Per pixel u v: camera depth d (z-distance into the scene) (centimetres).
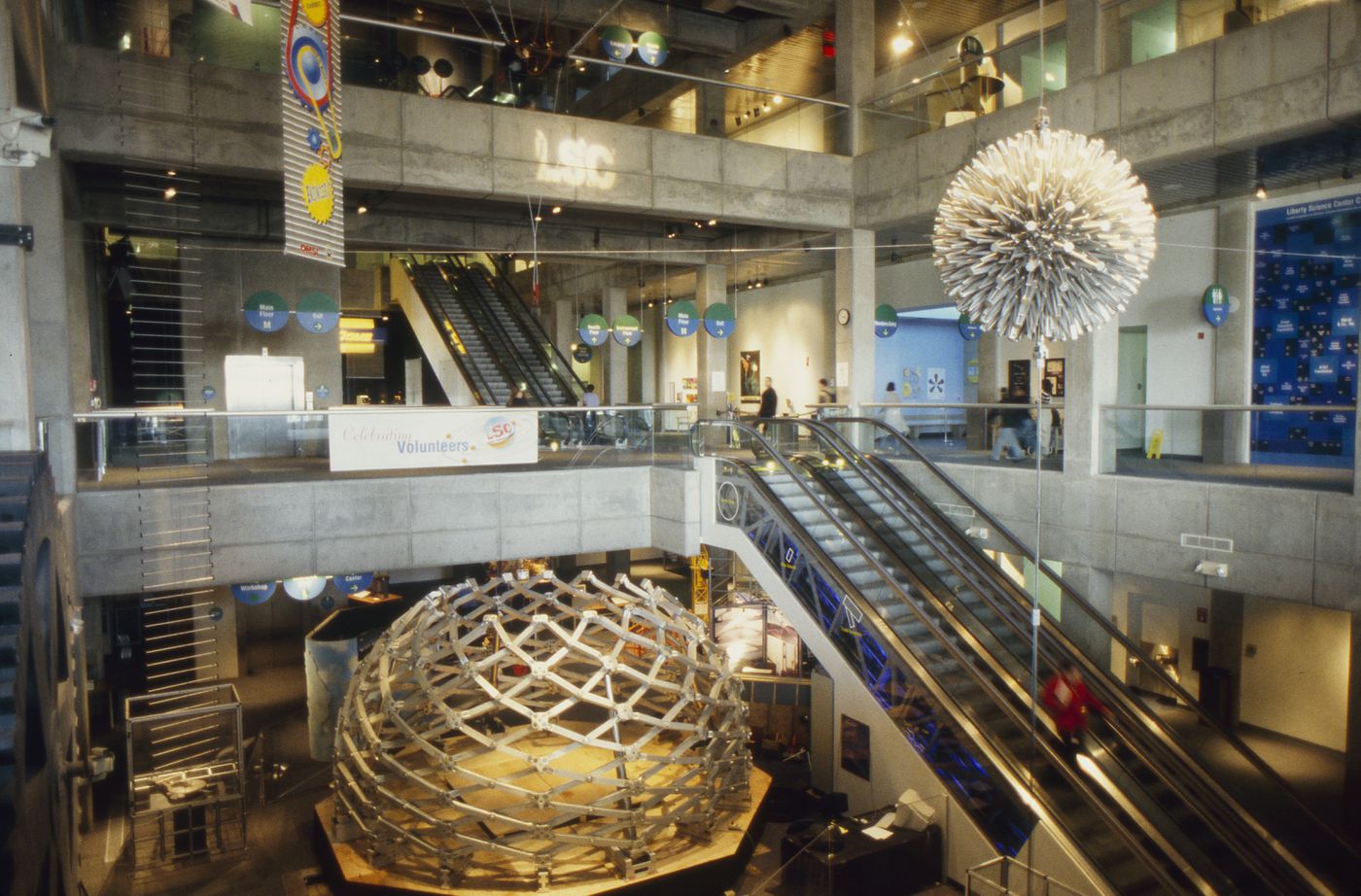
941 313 2181
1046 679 1030
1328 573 1034
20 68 725
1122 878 813
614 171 1616
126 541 1141
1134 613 1627
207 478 1266
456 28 2123
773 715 1345
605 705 972
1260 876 824
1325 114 1091
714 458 1388
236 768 1133
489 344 2227
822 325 2372
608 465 1520
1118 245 391
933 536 1213
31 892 479
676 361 3089
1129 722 983
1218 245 1536
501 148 1524
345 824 1016
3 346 796
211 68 1305
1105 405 1298
